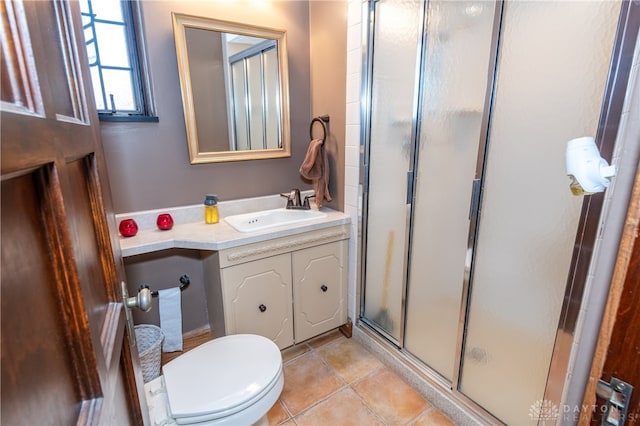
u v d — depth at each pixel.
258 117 2.04
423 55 1.44
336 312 2.09
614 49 0.84
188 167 1.88
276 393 1.24
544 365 1.18
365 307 2.07
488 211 1.28
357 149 1.86
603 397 0.44
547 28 1.02
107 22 1.60
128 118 1.67
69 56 0.52
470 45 1.25
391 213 1.76
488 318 1.35
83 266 0.48
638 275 0.39
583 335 0.69
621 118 0.84
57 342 0.38
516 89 1.13
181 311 2.03
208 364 1.27
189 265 2.00
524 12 1.08
